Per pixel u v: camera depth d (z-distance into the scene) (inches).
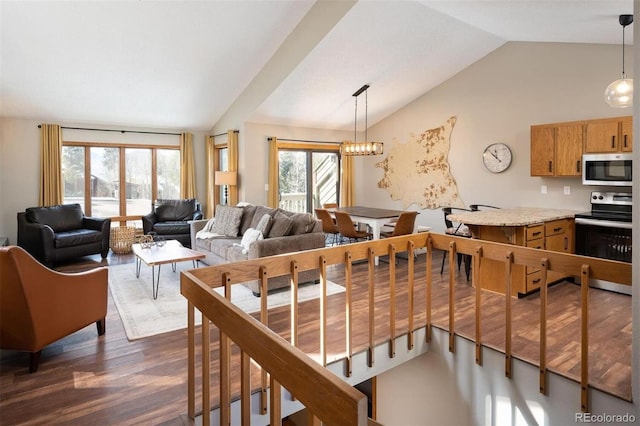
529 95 222.8
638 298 85.7
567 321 138.9
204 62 233.5
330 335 129.1
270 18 207.3
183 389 99.3
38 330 107.2
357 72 236.2
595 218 179.5
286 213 211.2
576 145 189.9
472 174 254.4
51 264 227.0
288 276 180.2
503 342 120.6
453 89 263.4
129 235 275.6
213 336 131.4
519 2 146.9
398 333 127.6
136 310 156.9
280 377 48.5
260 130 291.9
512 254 110.4
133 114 283.7
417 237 129.0
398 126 303.9
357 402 35.6
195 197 328.2
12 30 181.3
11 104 243.8
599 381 97.8
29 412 89.7
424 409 140.9
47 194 268.4
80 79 229.0
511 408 113.5
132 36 198.7
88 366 111.3
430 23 199.9
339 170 338.0
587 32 170.4
